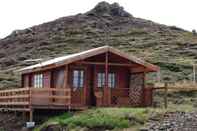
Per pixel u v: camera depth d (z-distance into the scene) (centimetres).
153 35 11388
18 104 4431
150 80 6750
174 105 4859
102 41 10950
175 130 3381
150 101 4684
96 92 4553
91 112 4016
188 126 3447
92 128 3609
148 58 8725
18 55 10475
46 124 3869
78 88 4578
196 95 5809
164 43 10400
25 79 5512
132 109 3981
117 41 10912
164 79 6819
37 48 10681
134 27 12244
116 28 12162
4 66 9550
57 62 4406
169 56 9050
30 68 5028
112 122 3619
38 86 5038
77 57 4438
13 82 7119
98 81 4675
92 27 12069
